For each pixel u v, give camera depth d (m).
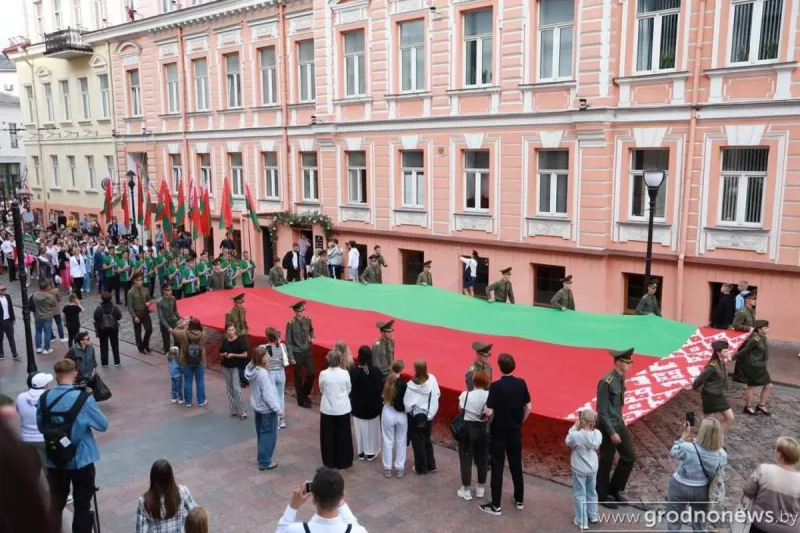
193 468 10.16
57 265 26.09
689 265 17.59
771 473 6.43
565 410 10.07
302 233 27.50
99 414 7.62
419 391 9.62
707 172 17.00
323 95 25.08
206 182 31.80
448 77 21.25
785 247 16.09
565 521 8.46
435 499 9.09
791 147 15.73
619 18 17.86
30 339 13.91
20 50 42.31
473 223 21.50
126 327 19.98
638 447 10.78
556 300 15.78
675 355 12.26
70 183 41.31
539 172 20.02
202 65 30.62
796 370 14.65
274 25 26.72
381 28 22.75
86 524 7.54
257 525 8.45
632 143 18.06
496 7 19.75
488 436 8.84
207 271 22.53
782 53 15.61
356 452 10.84
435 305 16.48
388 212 23.84
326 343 13.85
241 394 13.44
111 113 36.12
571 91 18.73
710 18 16.52
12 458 0.99
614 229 18.70
